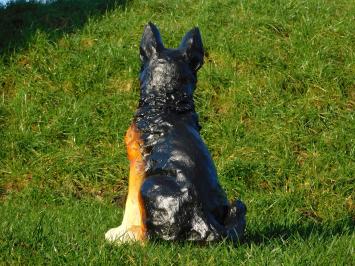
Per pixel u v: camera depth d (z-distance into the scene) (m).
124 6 14.73
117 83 12.55
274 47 13.02
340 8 14.30
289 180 10.48
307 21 13.52
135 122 5.73
